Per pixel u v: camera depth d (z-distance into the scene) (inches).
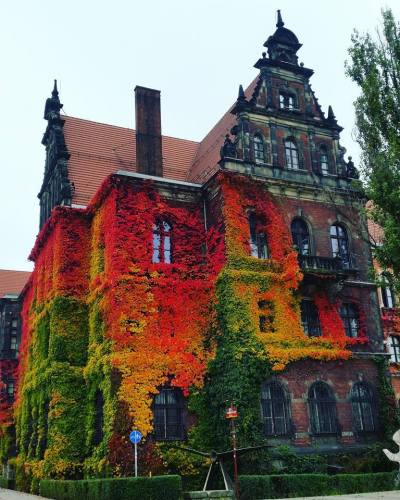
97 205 1374.3
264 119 1417.3
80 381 1317.7
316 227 1384.1
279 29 1531.7
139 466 1087.6
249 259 1266.0
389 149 1136.2
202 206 1371.8
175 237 1315.2
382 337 1373.0
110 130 1689.2
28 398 1558.8
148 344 1188.5
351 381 1283.2
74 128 1635.1
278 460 1135.0
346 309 1368.1
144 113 1561.3
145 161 1514.5
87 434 1248.2
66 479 1229.1
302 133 1455.5
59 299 1360.7
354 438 1237.1
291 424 1181.1
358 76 1209.4
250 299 1229.1
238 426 1117.7
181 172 1646.2
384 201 1098.1
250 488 979.9
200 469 1139.9
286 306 1259.2
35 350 1553.9
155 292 1235.9
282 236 1323.8
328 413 1232.2
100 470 1130.7
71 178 1508.4
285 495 994.7
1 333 2080.5
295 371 1224.8
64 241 1405.0
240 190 1317.7
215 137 1621.6
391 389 1321.4
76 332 1354.6
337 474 1087.0
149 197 1316.4
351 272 1353.3
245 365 1166.3
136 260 1244.5
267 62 1467.8
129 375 1147.3
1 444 1847.9
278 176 1380.4
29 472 1408.7
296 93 1488.7
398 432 1125.7
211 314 1259.8
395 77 1188.5
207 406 1202.0
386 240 1093.8
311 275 1270.9
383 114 1167.0
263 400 1179.9
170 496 929.5
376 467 1185.4
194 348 1231.5
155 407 1169.4
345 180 1462.8
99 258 1327.5
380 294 1860.2
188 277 1289.4
